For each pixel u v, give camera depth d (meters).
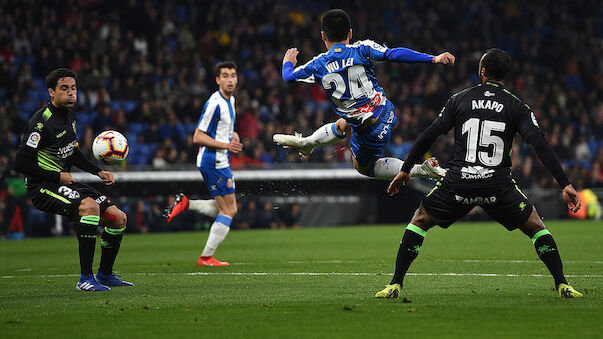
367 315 14.35
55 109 19.22
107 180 20.69
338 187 54.19
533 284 19.39
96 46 62.09
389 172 19.62
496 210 16.09
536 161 62.06
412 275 22.16
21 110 58.03
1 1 61.72
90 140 50.84
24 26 61.78
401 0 81.19
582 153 67.62
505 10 84.50
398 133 62.44
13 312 15.49
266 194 52.62
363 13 76.88
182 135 58.94
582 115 73.19
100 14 66.12
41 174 18.81
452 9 81.44
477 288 18.56
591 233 42.22
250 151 56.31
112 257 20.06
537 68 79.31
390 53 17.69
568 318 13.74
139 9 65.88
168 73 62.62
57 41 59.72
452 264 25.77
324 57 18.44
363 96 18.36
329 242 38.53
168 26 68.50
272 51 70.12
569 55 81.81
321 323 13.60
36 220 47.72
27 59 61.34
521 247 33.38
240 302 16.47
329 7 79.12
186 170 50.81
